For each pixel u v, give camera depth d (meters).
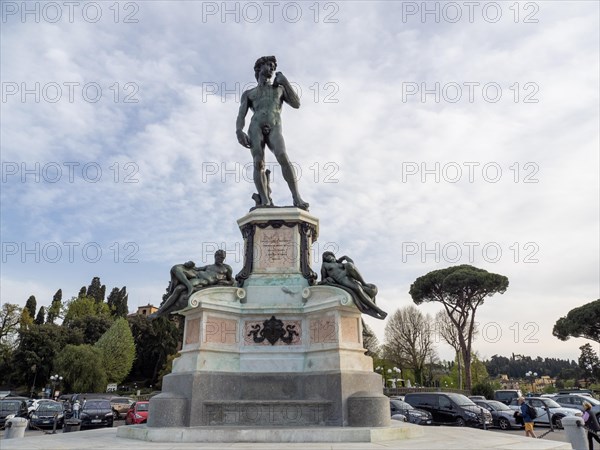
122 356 57.28
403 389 39.53
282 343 8.77
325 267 9.20
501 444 6.46
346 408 7.62
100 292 90.88
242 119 10.95
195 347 8.32
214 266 9.37
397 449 5.74
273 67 11.13
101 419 23.70
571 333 42.25
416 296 46.69
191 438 6.71
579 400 24.36
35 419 23.56
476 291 43.31
